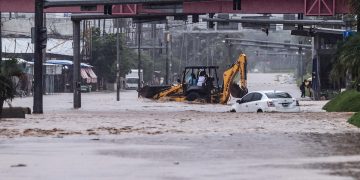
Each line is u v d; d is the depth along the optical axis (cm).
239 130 4519
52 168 2545
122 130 4541
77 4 7056
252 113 6931
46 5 7144
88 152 3094
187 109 8725
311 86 14638
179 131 4438
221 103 10819
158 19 8919
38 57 7119
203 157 2897
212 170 2477
